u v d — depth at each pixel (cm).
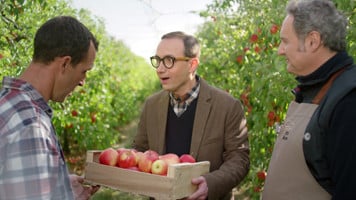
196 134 240
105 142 763
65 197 148
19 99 144
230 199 253
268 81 337
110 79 932
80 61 157
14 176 135
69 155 809
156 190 191
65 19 157
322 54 174
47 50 152
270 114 344
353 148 155
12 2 336
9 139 136
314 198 172
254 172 396
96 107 744
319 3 173
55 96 159
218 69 600
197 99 246
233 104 245
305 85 181
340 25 172
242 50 468
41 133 141
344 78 167
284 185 179
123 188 199
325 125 163
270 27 343
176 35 238
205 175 211
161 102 253
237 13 538
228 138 241
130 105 1090
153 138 252
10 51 396
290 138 178
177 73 234
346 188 155
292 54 178
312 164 169
